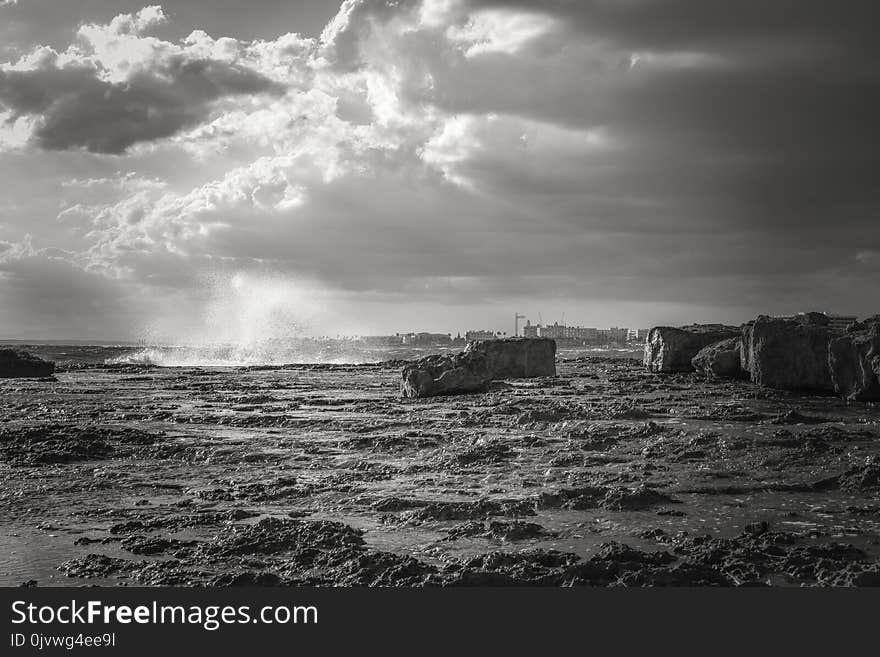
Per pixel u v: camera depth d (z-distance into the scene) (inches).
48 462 698.8
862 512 490.3
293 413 983.6
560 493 532.1
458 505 508.1
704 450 661.3
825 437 682.2
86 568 413.1
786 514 489.4
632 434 737.0
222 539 457.4
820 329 1008.9
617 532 459.2
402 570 394.6
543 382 1218.0
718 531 457.1
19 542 462.9
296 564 415.5
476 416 895.1
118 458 719.1
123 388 1412.4
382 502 528.1
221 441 777.6
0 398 1218.6
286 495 565.6
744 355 1133.1
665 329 1344.7
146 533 478.0
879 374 879.1
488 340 1347.2
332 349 3986.2
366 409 1006.4
